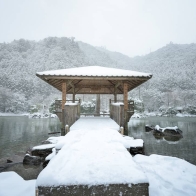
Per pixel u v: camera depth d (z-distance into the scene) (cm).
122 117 616
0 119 2469
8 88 5138
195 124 1769
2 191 213
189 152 628
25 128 1423
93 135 376
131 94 5344
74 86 1140
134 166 195
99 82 1151
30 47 10819
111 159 221
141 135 1065
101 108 4047
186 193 231
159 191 227
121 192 153
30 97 5275
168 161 379
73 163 205
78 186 152
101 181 155
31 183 236
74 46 11475
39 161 491
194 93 5075
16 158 545
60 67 7562
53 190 150
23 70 7106
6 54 8812
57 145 323
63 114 711
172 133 1034
